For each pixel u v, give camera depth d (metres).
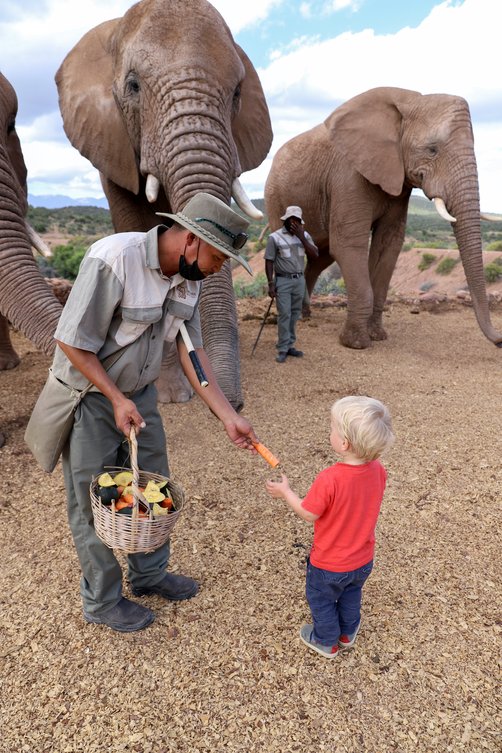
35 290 4.00
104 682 2.49
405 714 2.34
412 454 4.68
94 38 5.62
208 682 2.49
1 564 3.29
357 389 6.30
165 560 2.91
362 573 2.42
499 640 2.72
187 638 2.73
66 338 2.12
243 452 4.68
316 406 5.77
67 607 2.94
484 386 6.48
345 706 2.38
